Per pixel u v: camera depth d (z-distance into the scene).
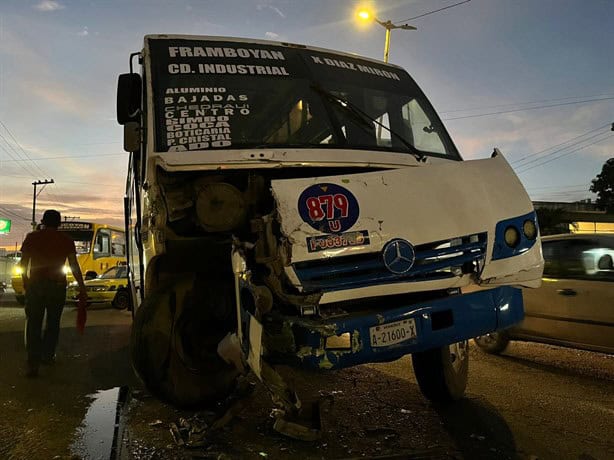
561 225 42.53
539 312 6.87
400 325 3.28
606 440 3.99
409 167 3.82
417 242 3.33
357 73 4.95
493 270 3.52
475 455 3.62
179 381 3.73
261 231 3.27
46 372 6.12
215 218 3.55
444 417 4.43
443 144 4.91
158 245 3.60
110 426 4.15
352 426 4.15
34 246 6.05
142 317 3.72
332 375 5.82
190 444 3.67
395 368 6.21
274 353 3.18
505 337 7.20
